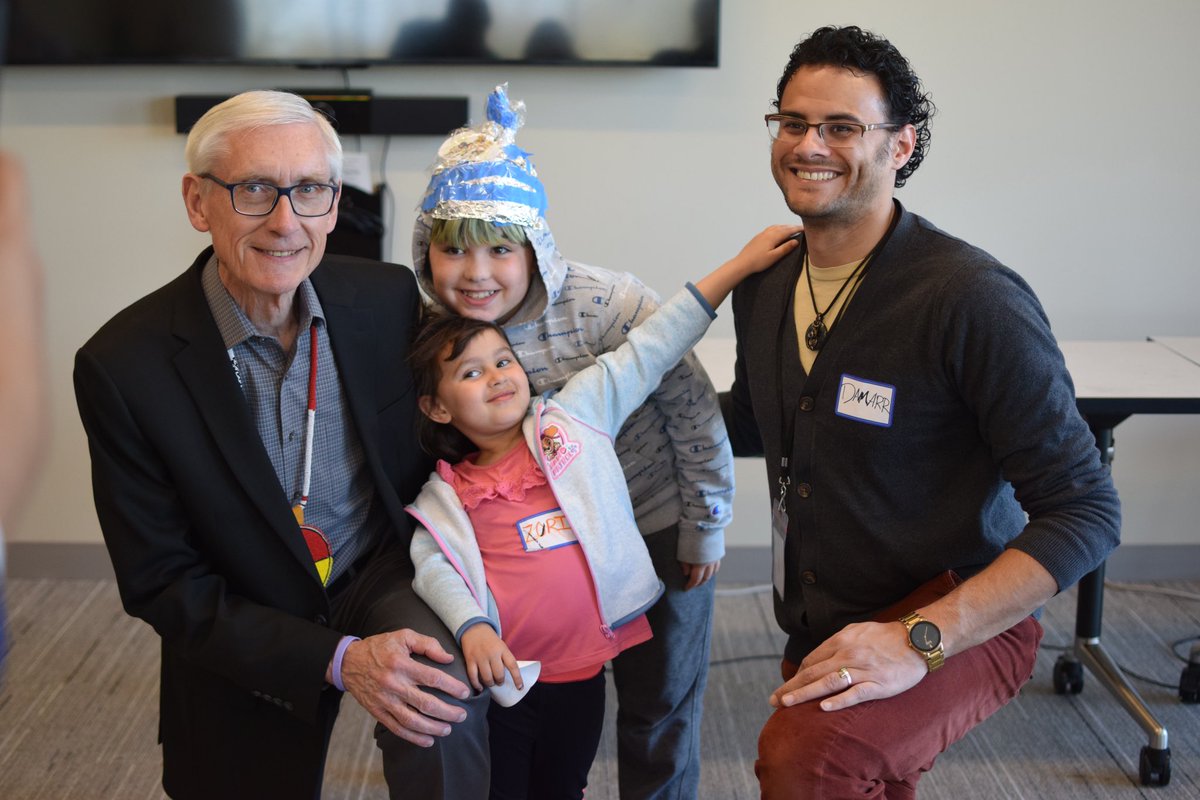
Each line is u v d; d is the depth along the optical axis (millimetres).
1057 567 1493
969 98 3176
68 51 3064
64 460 3422
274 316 1648
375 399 1762
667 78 3174
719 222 3287
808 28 3135
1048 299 3328
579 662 1729
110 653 3078
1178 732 2648
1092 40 3123
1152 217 3254
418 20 3061
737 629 3227
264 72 3184
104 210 3268
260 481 1613
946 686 1535
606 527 1737
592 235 3303
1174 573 3475
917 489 1632
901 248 1643
